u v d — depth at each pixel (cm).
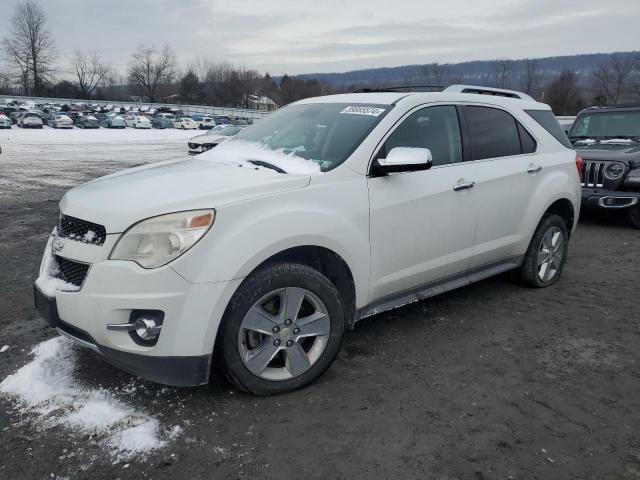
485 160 427
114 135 4372
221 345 288
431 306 461
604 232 789
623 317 445
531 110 495
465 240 411
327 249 321
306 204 310
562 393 321
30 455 254
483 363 358
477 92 488
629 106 937
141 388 312
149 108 8256
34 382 315
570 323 430
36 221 814
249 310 289
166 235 270
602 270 586
